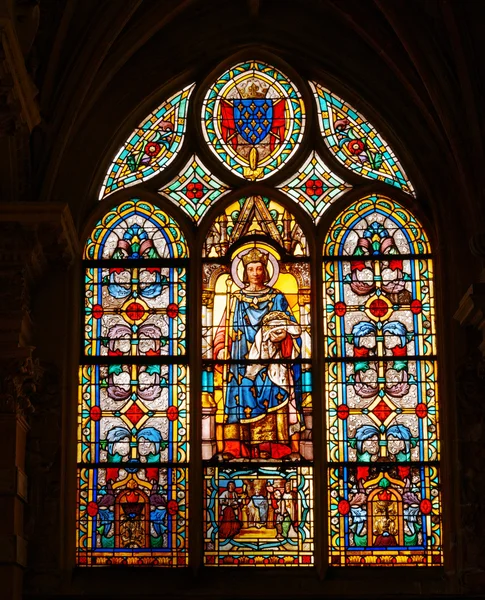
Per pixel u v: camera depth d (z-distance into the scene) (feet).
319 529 48.44
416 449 49.60
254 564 48.47
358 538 48.65
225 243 52.31
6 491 45.24
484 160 49.03
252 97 54.24
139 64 53.31
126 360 50.70
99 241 52.29
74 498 48.78
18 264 47.26
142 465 49.49
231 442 49.85
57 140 50.11
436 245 51.47
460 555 47.55
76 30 49.47
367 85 53.11
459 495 48.03
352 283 51.65
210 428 50.03
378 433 49.78
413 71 51.29
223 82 54.39
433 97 49.52
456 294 50.24
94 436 49.85
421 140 52.42
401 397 50.19
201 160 53.42
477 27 48.32
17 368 45.88
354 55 53.36
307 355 50.85
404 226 52.37
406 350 50.75
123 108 52.85
